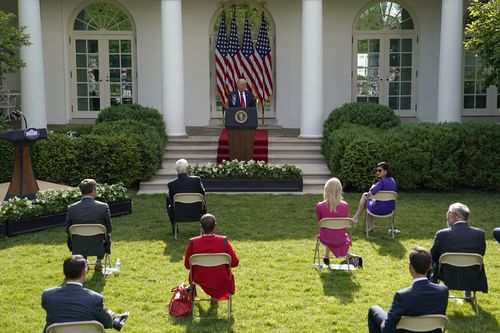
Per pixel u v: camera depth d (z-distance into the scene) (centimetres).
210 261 707
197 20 1941
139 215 1197
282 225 1120
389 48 1955
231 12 1936
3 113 1997
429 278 727
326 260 887
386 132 1443
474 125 1418
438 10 1923
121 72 1978
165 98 1625
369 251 966
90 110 1989
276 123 1962
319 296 772
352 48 1956
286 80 1953
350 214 1220
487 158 1388
